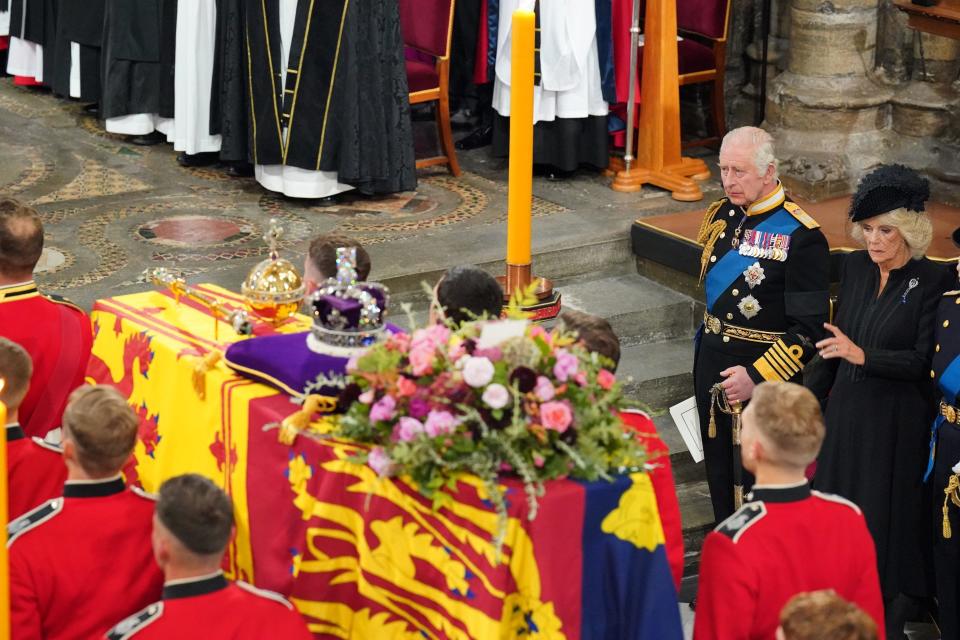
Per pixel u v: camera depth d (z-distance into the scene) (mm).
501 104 23312
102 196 22203
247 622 8594
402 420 9445
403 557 9875
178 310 13219
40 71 28625
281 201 22125
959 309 13430
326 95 21031
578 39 22109
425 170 24109
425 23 23109
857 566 9961
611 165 23594
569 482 9445
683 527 16391
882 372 13938
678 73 24016
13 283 12312
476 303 10977
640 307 19234
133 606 9547
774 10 24297
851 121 22016
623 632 9766
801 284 14594
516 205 13188
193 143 23406
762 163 14461
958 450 13352
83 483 9500
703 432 15602
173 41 23625
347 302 11047
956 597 13711
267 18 21078
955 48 21375
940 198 21422
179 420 12047
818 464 14789
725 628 9555
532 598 9344
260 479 10992
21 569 9172
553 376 9570
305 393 10789
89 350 12789
